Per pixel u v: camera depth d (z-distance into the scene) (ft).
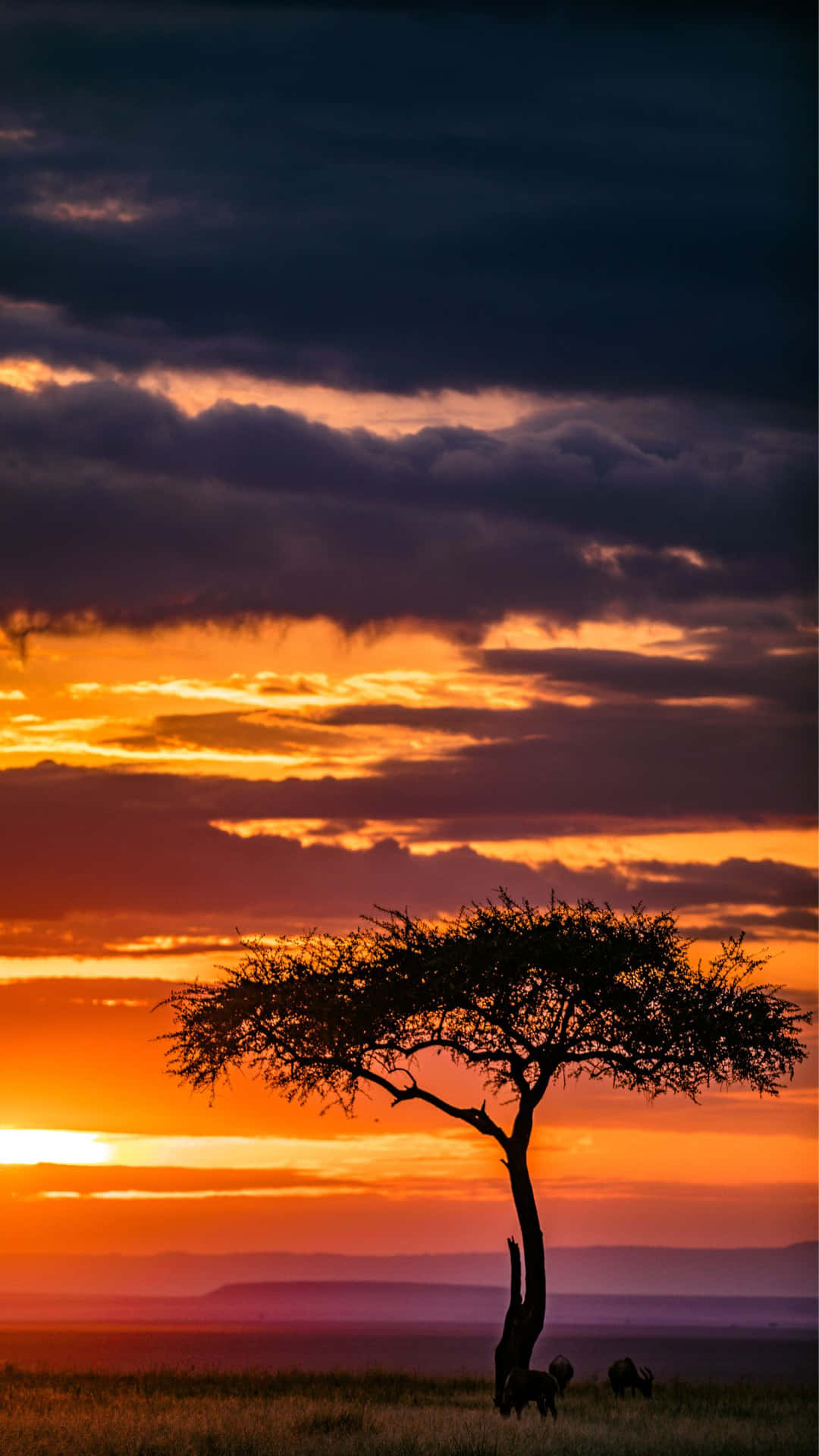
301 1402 200.95
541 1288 207.00
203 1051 224.33
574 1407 217.56
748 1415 216.74
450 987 215.31
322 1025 217.97
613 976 219.41
